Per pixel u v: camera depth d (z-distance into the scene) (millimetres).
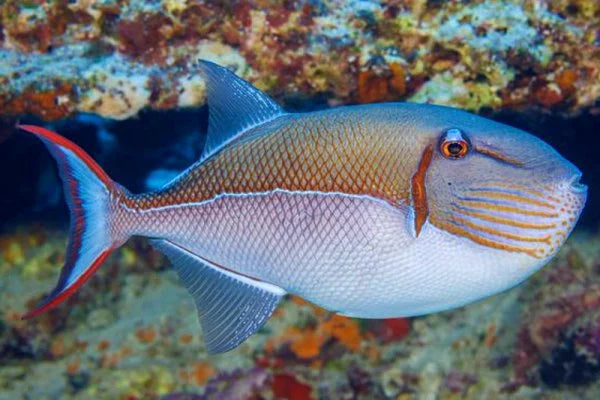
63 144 468
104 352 696
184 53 611
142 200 473
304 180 448
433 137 436
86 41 610
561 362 672
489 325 699
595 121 639
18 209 868
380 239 440
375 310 461
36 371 687
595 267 714
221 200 460
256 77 613
